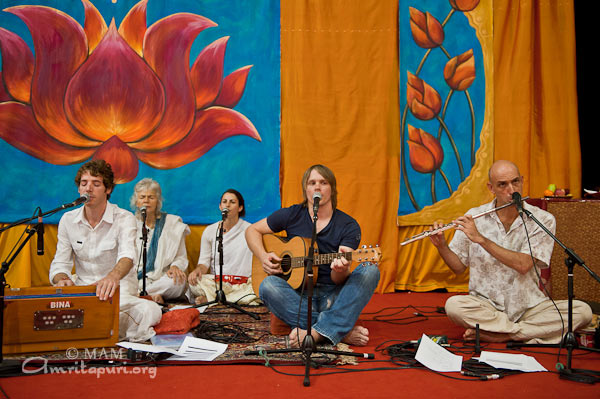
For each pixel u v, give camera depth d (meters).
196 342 3.36
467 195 6.10
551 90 6.18
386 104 5.97
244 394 2.49
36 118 5.60
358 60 5.99
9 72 5.55
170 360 3.02
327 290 3.60
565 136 6.14
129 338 3.53
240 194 5.45
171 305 4.85
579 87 6.29
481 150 6.11
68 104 5.66
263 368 2.93
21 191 5.54
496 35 6.12
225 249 5.35
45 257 5.55
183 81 5.86
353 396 2.48
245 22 5.96
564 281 4.57
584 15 6.22
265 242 3.83
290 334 3.39
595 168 6.25
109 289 3.21
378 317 4.55
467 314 3.52
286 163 5.92
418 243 6.06
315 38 5.97
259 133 5.94
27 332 3.05
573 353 3.28
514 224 3.62
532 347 3.41
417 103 6.07
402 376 2.79
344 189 5.91
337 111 5.97
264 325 4.14
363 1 6.00
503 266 3.65
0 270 2.82
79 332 3.17
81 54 5.70
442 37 6.10
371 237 5.90
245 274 5.32
